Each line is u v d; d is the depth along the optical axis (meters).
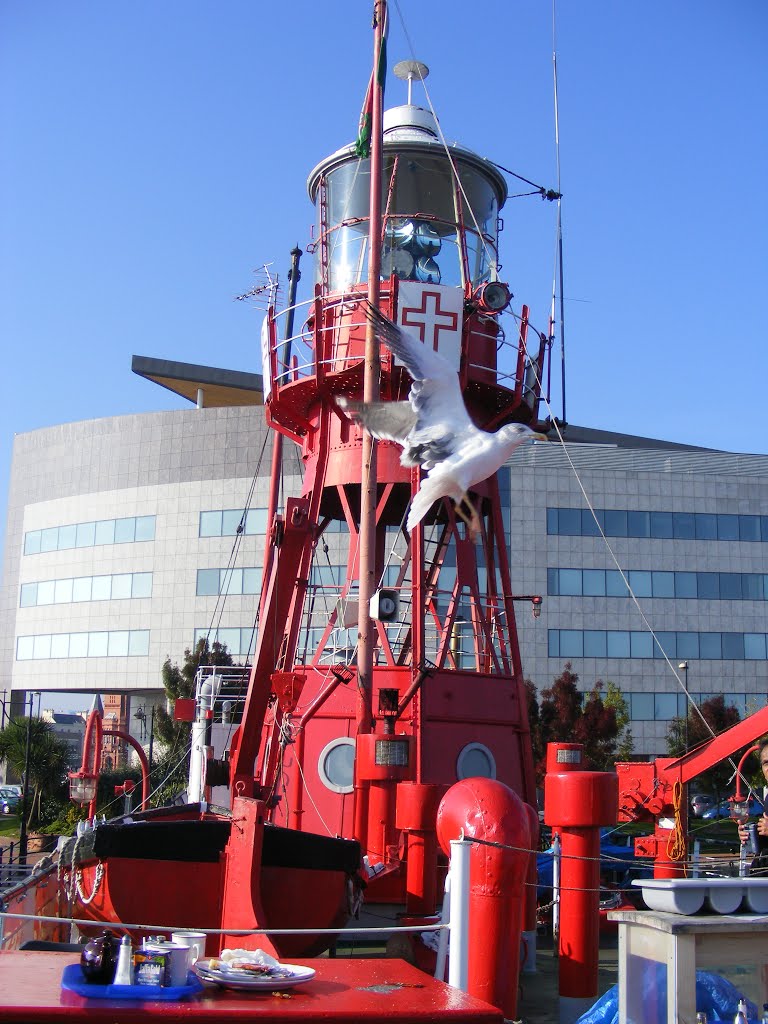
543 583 79.62
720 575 81.75
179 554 81.12
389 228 24.91
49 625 86.44
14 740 59.66
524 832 11.02
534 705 60.03
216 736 30.50
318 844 15.20
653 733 78.81
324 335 24.23
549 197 27.52
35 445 90.19
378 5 22.64
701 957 9.52
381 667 22.23
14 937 14.71
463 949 10.12
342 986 8.36
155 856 14.79
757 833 17.67
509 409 24.20
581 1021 11.10
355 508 26.69
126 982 7.67
